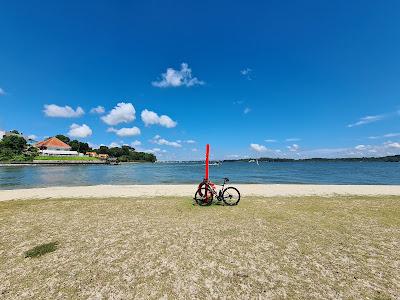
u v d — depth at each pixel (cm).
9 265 641
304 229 937
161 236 859
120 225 1003
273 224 1007
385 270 601
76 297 493
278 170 7944
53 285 540
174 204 1458
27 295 502
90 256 691
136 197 1772
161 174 5700
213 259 666
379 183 3253
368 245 767
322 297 488
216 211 1259
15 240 830
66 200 1648
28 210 1316
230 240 814
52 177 4494
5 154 11012
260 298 486
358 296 491
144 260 663
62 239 835
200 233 889
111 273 593
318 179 4034
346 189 2248
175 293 505
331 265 629
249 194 1923
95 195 1889
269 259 665
